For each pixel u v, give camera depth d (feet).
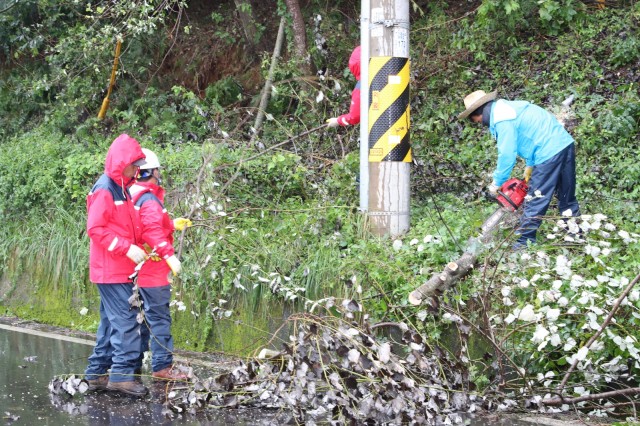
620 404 18.79
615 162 30.60
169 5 37.86
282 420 19.06
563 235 22.44
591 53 36.73
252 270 25.05
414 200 30.22
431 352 19.92
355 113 28.96
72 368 24.32
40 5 43.88
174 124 40.16
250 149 31.14
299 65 38.47
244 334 25.36
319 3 42.96
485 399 19.72
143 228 21.33
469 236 23.95
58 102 45.11
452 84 37.65
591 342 18.70
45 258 32.19
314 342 19.02
